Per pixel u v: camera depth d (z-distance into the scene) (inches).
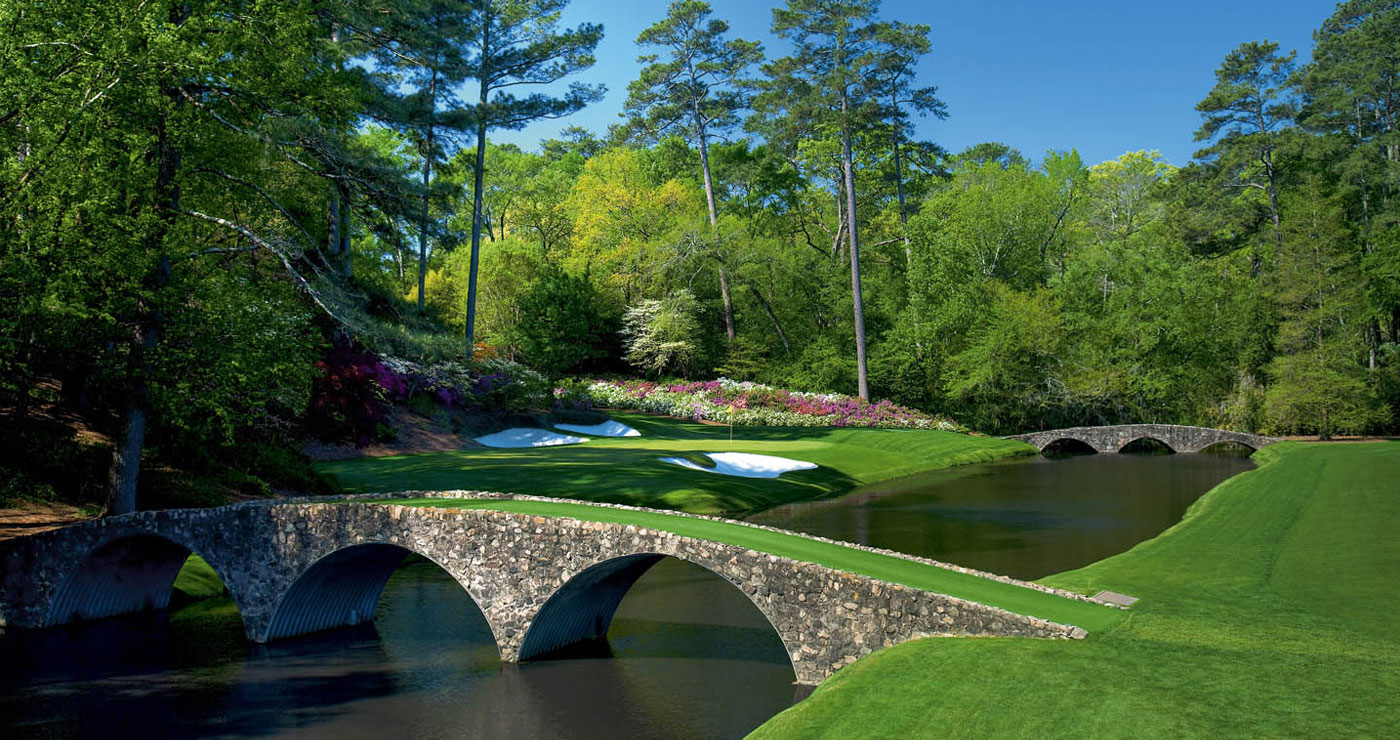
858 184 2743.6
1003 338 2144.4
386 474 1046.4
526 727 439.2
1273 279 2162.9
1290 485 1202.0
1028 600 511.5
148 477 824.9
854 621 466.0
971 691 374.0
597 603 586.6
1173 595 612.1
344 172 912.3
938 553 842.8
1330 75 2283.5
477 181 1758.1
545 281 2185.0
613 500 981.8
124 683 506.6
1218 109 2429.9
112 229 644.7
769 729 365.7
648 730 431.8
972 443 1867.6
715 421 1926.7
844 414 1989.4
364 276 1508.4
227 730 440.5
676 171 3193.9
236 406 895.7
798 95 2170.3
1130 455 1903.3
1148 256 2415.1
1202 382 2176.4
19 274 614.5
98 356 705.6
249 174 826.2
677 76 2501.2
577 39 1717.5
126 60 641.0
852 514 1078.4
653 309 2295.8
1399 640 481.7
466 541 548.1
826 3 2129.7
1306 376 1958.7
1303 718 338.6
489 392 1593.3
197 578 722.8
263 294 762.8
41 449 803.4
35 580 616.7
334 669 532.7
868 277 2559.1
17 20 650.2
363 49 1349.7
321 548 573.9
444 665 538.6
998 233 2370.8
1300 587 636.1
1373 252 2166.6
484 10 1690.5
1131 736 324.2
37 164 639.1
